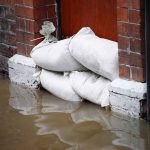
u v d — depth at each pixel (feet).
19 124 21.06
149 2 19.39
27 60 24.93
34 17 24.36
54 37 24.75
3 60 27.14
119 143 18.93
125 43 20.65
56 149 18.83
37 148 18.97
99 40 22.15
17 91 24.71
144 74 20.30
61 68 23.09
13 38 26.12
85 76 22.44
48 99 23.49
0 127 20.85
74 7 24.43
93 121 20.84
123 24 20.54
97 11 23.36
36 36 24.61
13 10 25.67
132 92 20.38
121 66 20.99
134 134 19.52
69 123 20.86
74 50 22.30
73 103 22.70
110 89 21.20
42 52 23.75
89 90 21.94
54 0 24.90
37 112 22.12
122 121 20.56
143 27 20.02
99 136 19.60
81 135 19.79
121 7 20.45
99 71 21.74
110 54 21.25
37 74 24.47
